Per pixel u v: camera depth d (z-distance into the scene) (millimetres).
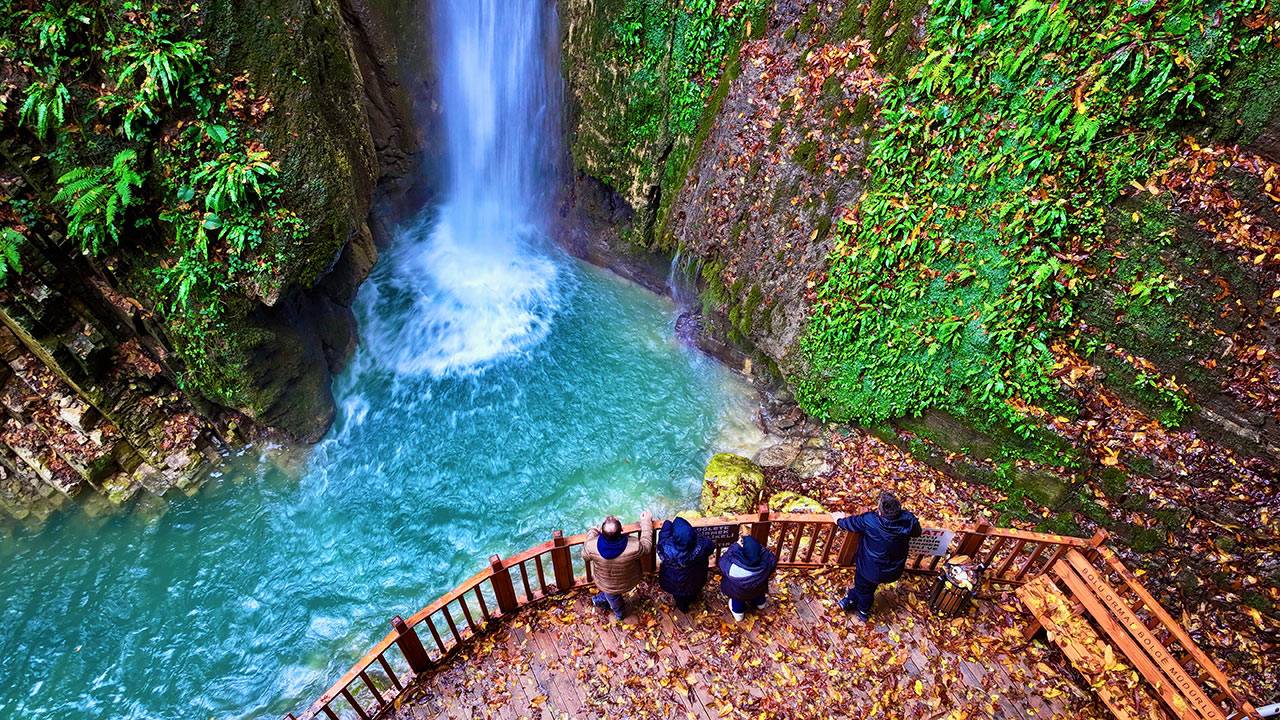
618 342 14516
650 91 13547
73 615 9562
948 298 9727
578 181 16438
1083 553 7008
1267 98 7035
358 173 11898
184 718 8453
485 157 16266
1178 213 7832
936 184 9430
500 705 6426
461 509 10977
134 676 8891
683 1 12242
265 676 8867
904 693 6465
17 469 10477
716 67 12375
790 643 6859
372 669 8727
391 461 11719
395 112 14281
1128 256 8320
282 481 11406
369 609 9641
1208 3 7043
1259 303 7652
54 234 8984
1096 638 6328
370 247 13531
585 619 7074
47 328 9312
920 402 10492
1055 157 8320
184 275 9359
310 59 9727
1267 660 7613
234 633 9367
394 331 14008
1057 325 9055
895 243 9961
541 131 16516
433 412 12625
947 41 8906
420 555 10344
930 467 10680
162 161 8906
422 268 15555
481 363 13664
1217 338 8023
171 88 8531
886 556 6285
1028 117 8398
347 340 13133
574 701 6441
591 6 13758
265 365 10656
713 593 7336
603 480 11523
